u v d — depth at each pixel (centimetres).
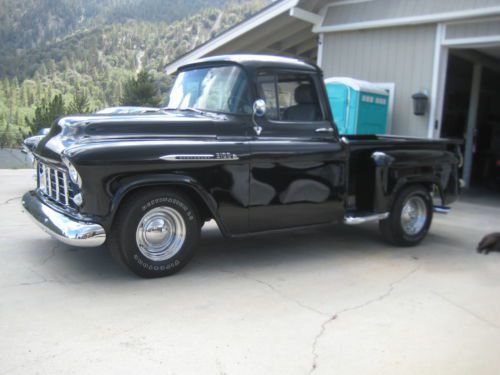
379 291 438
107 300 390
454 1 866
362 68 1010
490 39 845
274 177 481
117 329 342
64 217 418
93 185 397
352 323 368
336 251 566
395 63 962
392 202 571
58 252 509
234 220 464
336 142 532
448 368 309
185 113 484
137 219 421
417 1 914
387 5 950
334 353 322
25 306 373
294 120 507
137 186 411
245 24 1042
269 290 428
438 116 929
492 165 1352
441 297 429
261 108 464
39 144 478
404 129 959
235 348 322
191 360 305
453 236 667
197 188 436
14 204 761
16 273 444
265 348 324
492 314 396
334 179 528
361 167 564
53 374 284
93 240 399
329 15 1039
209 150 439
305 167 502
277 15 1009
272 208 484
